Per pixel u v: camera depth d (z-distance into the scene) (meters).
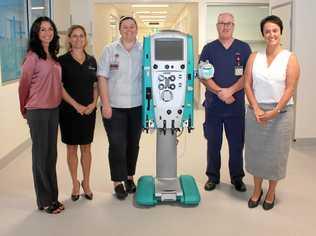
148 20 16.91
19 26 5.12
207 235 2.77
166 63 3.15
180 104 3.20
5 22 4.59
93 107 3.24
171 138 3.37
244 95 3.55
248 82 3.15
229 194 3.56
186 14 10.88
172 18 15.71
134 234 2.79
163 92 3.18
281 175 3.14
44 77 2.91
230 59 3.44
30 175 4.14
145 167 4.45
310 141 5.46
